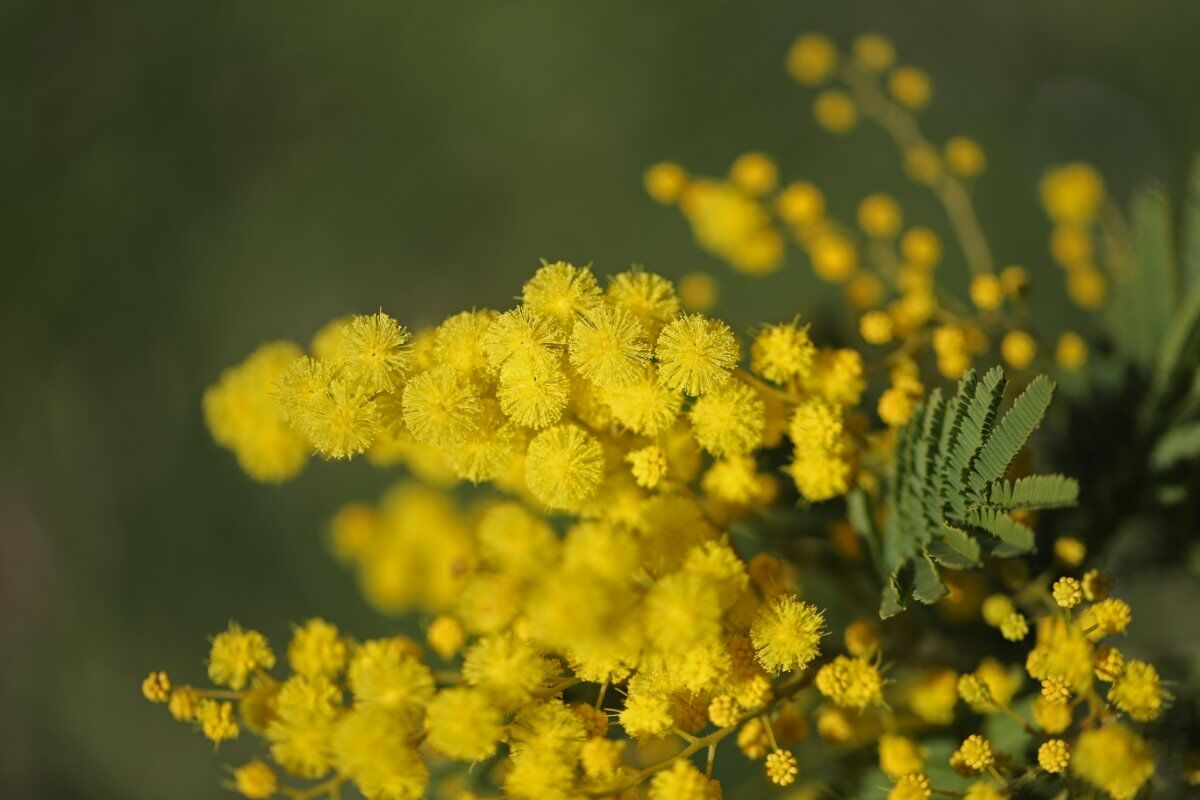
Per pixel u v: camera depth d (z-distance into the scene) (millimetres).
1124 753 326
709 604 324
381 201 764
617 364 326
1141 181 650
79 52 827
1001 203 667
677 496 337
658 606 324
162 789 687
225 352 758
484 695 329
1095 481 355
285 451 353
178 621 708
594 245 720
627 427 333
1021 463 346
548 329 328
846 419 343
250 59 805
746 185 375
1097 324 368
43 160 814
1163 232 354
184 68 813
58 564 750
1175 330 349
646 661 329
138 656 713
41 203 809
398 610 389
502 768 343
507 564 342
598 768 330
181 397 754
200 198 792
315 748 333
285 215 773
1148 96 670
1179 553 365
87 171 807
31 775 716
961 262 643
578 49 762
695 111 736
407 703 331
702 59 746
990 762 333
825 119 405
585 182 737
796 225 375
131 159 803
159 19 821
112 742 705
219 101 804
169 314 774
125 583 728
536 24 770
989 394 326
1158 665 356
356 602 662
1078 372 361
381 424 331
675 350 328
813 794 347
